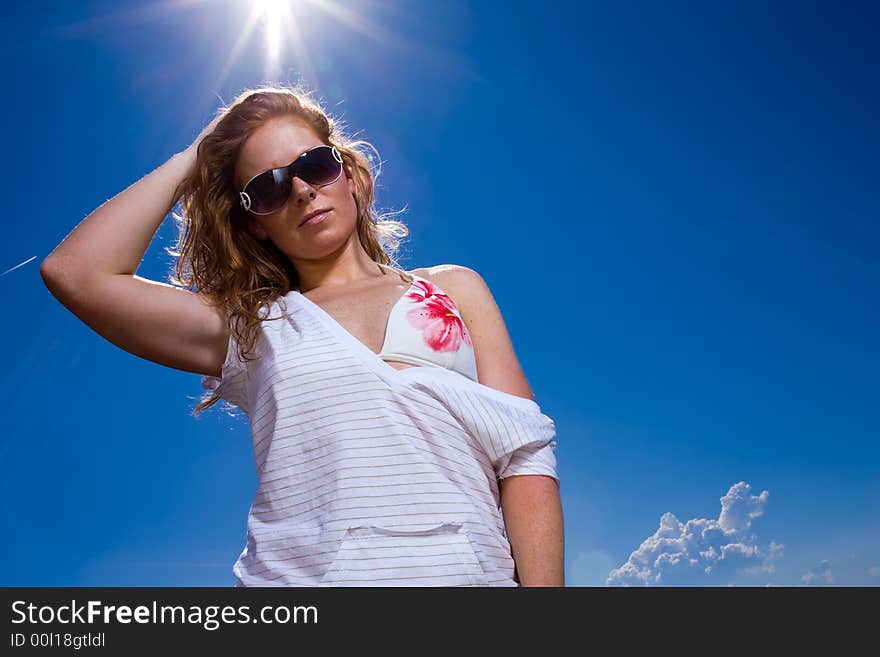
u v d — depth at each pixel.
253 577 1.47
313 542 1.42
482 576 1.41
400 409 1.49
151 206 1.75
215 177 1.84
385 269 1.85
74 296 1.63
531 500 1.53
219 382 1.76
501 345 1.75
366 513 1.42
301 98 1.91
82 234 1.67
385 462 1.45
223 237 1.81
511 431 1.53
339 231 1.76
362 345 1.56
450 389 1.52
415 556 1.39
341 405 1.50
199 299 1.75
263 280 1.84
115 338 1.69
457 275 1.81
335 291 1.75
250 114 1.82
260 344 1.64
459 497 1.45
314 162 1.75
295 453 1.50
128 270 1.69
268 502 1.52
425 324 1.60
